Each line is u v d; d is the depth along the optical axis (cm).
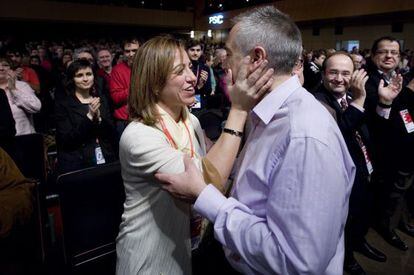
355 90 174
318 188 66
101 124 236
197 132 120
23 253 151
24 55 487
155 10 1761
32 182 157
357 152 180
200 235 111
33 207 153
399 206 236
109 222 126
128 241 101
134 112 100
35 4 1480
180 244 101
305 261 65
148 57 97
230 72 86
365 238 247
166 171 89
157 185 95
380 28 1113
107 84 296
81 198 120
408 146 225
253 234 72
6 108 238
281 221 68
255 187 79
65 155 229
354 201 187
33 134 184
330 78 188
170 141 99
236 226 75
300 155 68
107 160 238
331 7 1185
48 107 424
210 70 421
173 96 100
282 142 73
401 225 259
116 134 251
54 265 158
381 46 228
